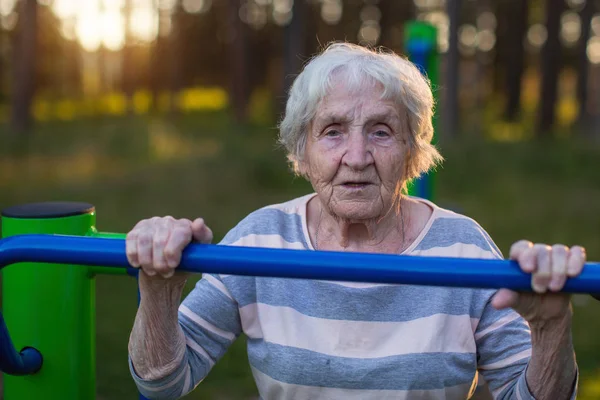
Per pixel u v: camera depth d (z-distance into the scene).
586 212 8.02
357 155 1.41
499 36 26.33
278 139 1.66
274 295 1.45
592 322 4.29
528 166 10.73
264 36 30.38
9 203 8.10
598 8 19.97
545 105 16.39
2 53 26.39
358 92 1.42
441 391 1.40
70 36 30.58
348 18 28.81
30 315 1.53
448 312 1.39
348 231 1.52
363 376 1.39
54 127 15.95
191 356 1.42
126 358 3.71
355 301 1.41
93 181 9.45
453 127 14.71
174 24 30.17
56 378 1.55
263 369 1.48
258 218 1.57
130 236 1.14
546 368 1.21
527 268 1.05
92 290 1.59
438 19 23.14
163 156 11.51
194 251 1.13
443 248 1.48
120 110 28.17
